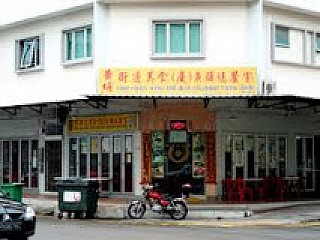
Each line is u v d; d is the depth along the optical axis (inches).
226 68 1016.9
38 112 1216.2
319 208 1016.9
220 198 1064.8
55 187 1207.6
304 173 1197.1
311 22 1145.4
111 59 1061.8
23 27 1217.4
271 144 1144.2
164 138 1087.0
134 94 1018.1
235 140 1095.6
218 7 1050.1
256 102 1053.2
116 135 1118.4
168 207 915.4
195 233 745.6
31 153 1259.8
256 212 972.6
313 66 1135.6
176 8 1053.2
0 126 1312.7
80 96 1064.2
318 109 1182.9
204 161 1075.3
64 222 900.0
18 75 1227.2
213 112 1071.6
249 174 1110.4
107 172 1129.4
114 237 693.3
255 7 1039.6
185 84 1015.0
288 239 689.0
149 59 1055.0
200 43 1050.7
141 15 1059.3
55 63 1155.9
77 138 1175.0
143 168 1082.7
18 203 661.9
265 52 1054.4
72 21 1123.9
